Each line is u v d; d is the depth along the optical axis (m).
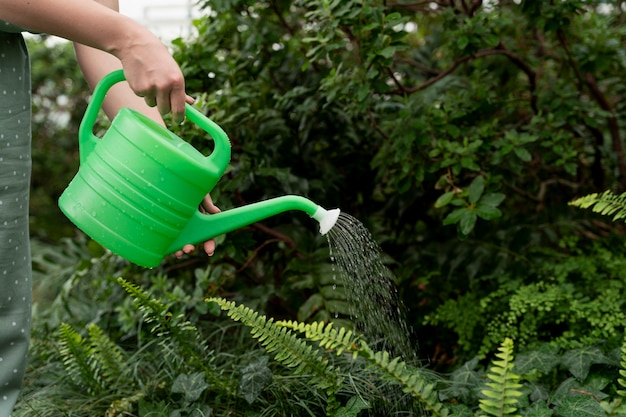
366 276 1.41
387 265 2.34
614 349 1.70
